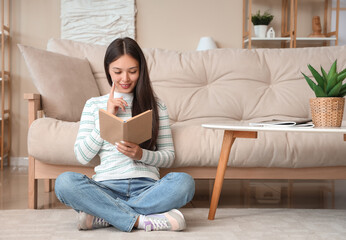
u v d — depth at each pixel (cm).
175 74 244
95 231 139
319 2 415
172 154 160
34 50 210
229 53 252
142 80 153
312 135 183
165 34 403
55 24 389
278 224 151
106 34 393
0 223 152
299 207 190
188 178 143
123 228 136
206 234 136
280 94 241
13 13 384
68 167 180
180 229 138
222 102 238
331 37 404
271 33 395
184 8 403
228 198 216
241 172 183
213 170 182
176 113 237
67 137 173
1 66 382
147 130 137
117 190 144
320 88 142
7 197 215
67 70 216
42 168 180
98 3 392
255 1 412
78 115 210
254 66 246
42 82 203
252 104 237
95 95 225
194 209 180
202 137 180
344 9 415
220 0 404
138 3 400
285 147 179
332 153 179
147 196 140
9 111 380
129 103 157
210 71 246
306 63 246
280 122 143
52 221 155
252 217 163
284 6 413
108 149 151
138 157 143
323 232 140
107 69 156
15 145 383
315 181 282
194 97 240
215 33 406
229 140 155
